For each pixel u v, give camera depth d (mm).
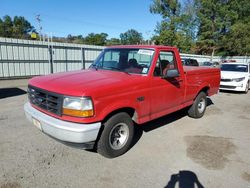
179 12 45750
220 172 3439
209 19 45125
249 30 42250
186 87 5262
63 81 3578
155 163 3650
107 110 3355
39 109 3660
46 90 3438
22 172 3221
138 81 3869
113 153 3701
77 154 3824
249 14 47031
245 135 5055
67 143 3312
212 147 4340
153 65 4203
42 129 3459
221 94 10828
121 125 3764
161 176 3283
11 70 15281
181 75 5023
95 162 3600
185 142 4543
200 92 6102
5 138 4340
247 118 6480
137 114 3949
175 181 3170
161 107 4547
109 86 3395
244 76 10984
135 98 3816
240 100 9352
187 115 6527
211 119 6258
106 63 4836
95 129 3203
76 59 18984
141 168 3482
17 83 12977
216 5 43594
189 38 44938
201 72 5832
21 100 7883
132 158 3789
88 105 3125
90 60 20047
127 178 3203
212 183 3156
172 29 39219
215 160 3812
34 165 3418
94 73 4199
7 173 3182
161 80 4379
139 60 4426
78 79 3684
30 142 4195
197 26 48406
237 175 3371
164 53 4543
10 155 3686
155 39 39375
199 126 5598
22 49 15594
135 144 4363
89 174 3258
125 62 4551
